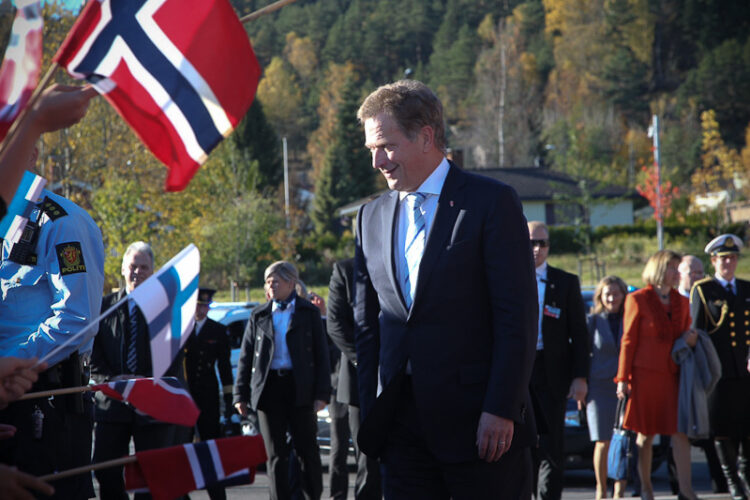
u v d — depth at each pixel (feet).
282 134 414.00
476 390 10.86
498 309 10.78
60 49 7.25
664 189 155.33
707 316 24.98
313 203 297.12
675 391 24.00
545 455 20.85
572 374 21.31
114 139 82.33
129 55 7.60
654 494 27.37
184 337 7.85
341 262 21.80
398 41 455.22
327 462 34.60
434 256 11.02
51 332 11.24
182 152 7.73
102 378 17.69
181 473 8.26
